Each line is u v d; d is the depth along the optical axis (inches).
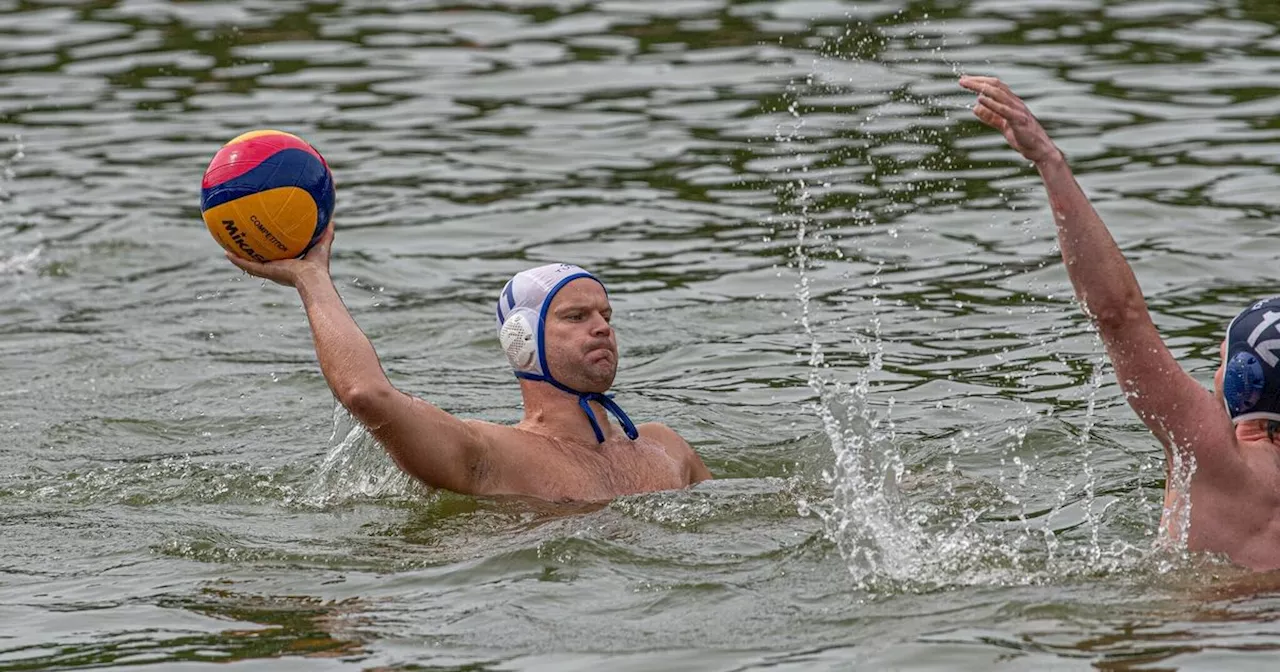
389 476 1018.1
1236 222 1640.0
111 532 943.0
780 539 880.3
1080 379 1231.5
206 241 1750.7
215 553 890.1
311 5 2999.5
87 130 2202.3
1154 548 796.0
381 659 718.5
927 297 1467.8
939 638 718.5
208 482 1048.2
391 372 1333.7
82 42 2723.9
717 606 775.1
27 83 2459.4
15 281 1620.3
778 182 1871.3
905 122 2062.0
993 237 1631.4
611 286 1566.2
